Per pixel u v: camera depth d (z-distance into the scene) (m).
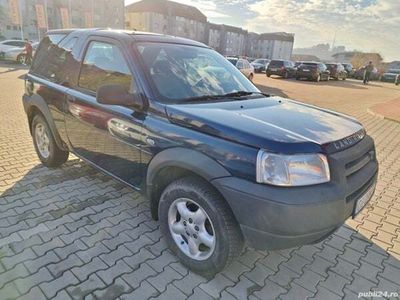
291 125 2.51
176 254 2.76
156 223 3.33
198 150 2.39
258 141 2.19
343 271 2.80
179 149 2.50
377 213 3.86
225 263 2.43
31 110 4.47
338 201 2.21
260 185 2.12
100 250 2.87
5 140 5.72
